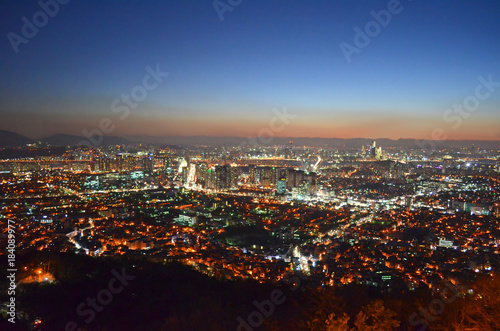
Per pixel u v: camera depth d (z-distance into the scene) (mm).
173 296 41406
